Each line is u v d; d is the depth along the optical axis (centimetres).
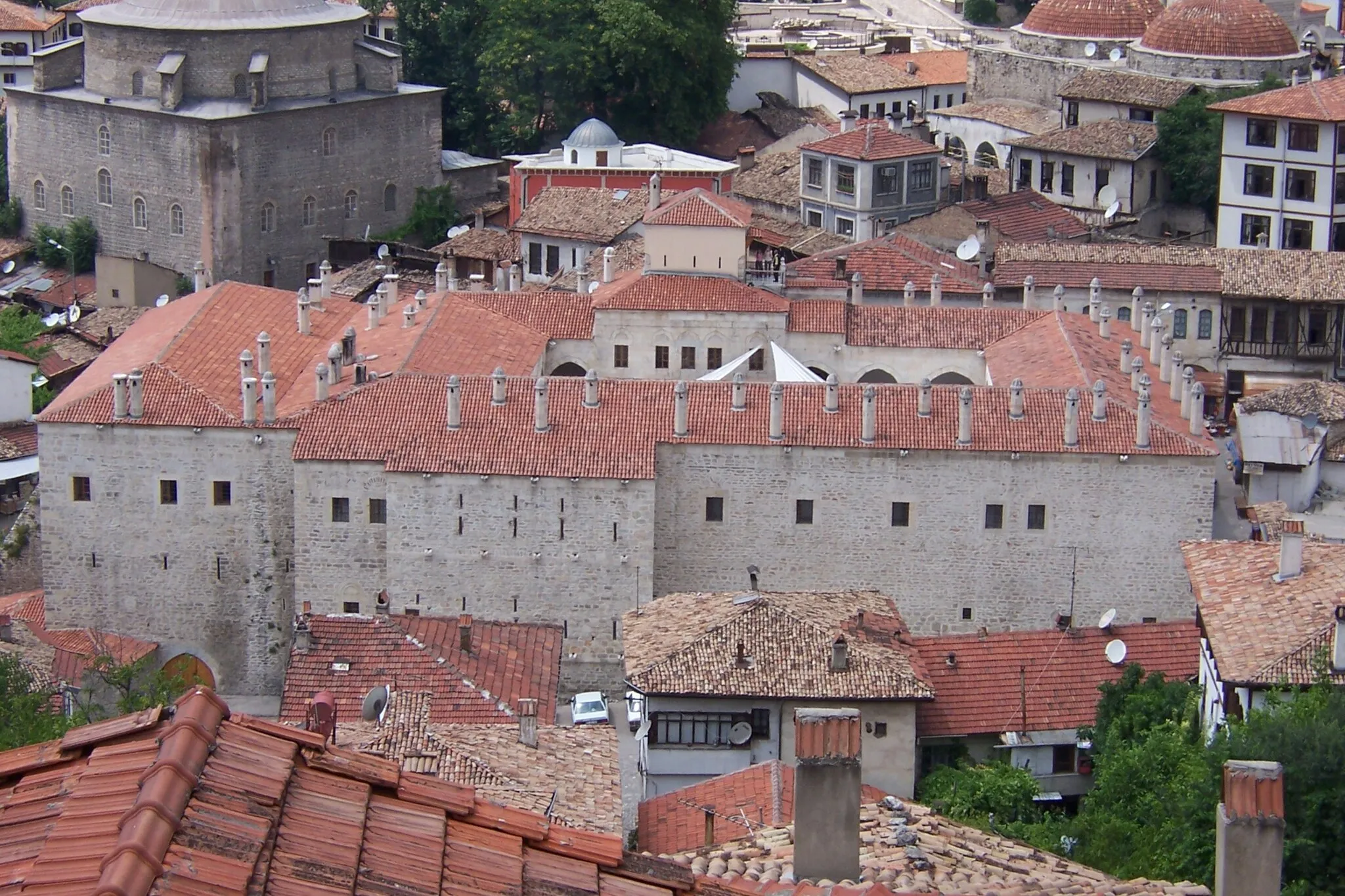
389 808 3969
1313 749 7900
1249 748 8081
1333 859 7700
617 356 16112
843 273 17612
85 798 3728
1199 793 8294
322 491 13962
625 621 12650
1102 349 15600
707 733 11619
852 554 14062
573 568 13875
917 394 14138
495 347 15538
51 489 14425
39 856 3534
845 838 5216
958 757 11900
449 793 4072
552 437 13938
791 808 9656
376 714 10112
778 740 11612
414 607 14025
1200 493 13862
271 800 3812
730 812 9650
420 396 14312
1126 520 13912
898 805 6850
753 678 11631
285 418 14212
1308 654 9831
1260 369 18450
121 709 11438
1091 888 5738
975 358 15888
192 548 14438
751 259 17300
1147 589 14012
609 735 9788
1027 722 11931
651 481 13688
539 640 12269
